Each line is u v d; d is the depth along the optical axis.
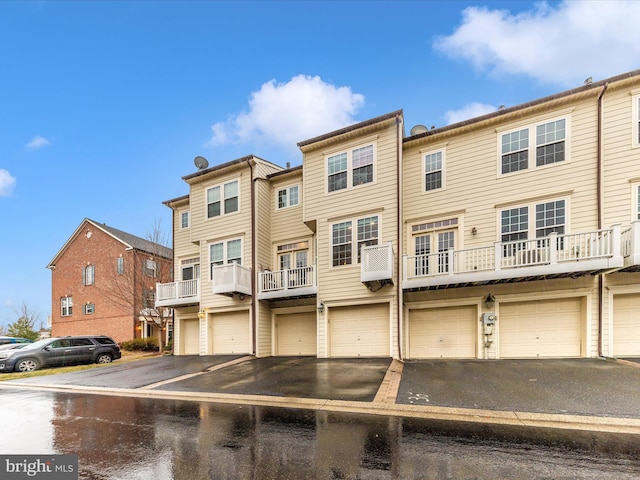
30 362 12.66
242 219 14.68
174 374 10.16
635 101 9.46
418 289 11.45
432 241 11.84
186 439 4.67
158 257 23.61
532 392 6.30
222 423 5.35
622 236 8.87
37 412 6.39
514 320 10.58
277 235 15.07
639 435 4.38
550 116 10.38
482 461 3.69
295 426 5.07
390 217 11.58
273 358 12.93
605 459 3.70
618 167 9.51
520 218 10.55
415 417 5.34
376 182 11.96
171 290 16.06
